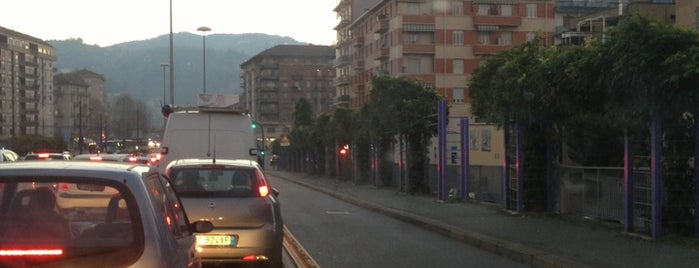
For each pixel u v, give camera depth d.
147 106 124.50
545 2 73.12
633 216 12.76
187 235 5.51
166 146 18.39
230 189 9.73
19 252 4.10
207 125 18.61
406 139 26.70
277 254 9.88
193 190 9.60
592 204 15.28
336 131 41.19
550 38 70.75
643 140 12.51
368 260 11.50
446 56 72.38
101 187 4.41
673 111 11.16
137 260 4.16
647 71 10.94
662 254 10.62
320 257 11.82
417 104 25.75
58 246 4.17
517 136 17.05
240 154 18.62
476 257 11.88
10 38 117.06
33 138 71.44
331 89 139.88
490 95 17.05
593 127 16.30
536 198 17.12
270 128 130.12
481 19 71.94
